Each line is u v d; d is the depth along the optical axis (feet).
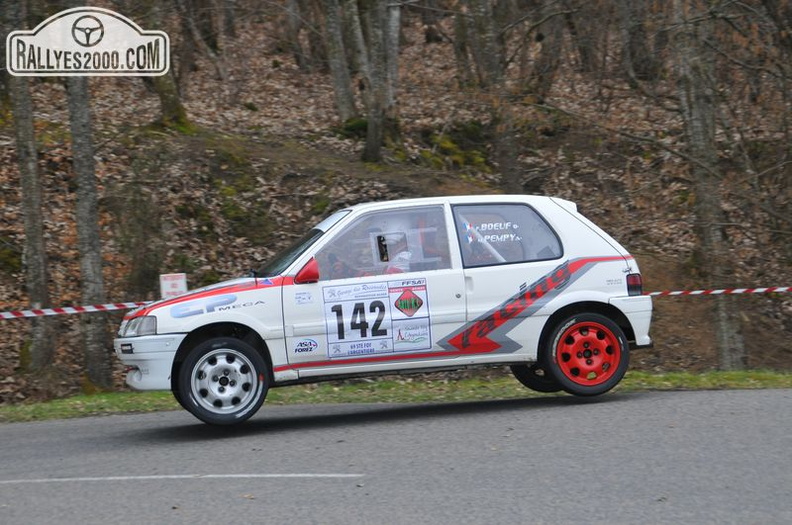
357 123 91.25
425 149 88.33
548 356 32.78
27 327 60.03
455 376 56.49
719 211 53.88
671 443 26.23
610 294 33.27
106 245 66.90
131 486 23.76
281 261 32.37
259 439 29.73
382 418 33.19
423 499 21.35
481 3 56.44
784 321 65.62
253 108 100.27
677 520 19.42
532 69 61.21
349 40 109.60
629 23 56.44
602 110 59.06
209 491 22.82
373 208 32.19
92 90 93.20
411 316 31.65
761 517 19.54
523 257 32.86
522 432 28.45
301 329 30.91
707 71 53.72
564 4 60.64
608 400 33.88
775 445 25.70
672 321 64.90
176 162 75.77
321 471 24.48
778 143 56.70
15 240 66.23
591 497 21.15
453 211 32.65
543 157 74.33
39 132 76.43
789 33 51.90
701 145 54.13
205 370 30.19
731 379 38.55
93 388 50.57
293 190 76.33
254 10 95.71
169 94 81.82
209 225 71.10
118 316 61.77
